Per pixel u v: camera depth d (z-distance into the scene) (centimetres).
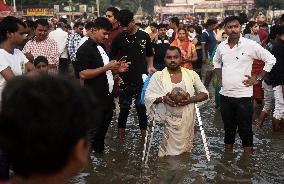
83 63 671
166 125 691
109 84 692
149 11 11381
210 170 624
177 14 10681
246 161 666
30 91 125
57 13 6203
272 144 771
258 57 675
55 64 892
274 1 8575
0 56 493
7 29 497
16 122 123
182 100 657
